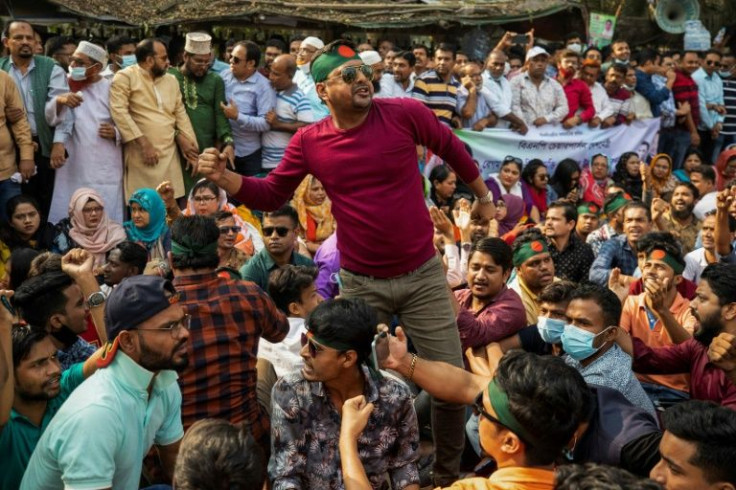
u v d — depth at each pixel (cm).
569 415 263
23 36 703
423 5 1145
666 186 1009
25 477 324
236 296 408
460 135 999
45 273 415
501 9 1180
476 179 428
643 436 323
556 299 435
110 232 684
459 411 430
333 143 396
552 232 696
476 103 1009
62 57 805
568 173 1016
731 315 430
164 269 556
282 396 332
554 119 1063
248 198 405
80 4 927
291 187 418
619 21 1420
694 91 1226
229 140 782
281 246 579
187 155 766
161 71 744
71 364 417
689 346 449
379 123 395
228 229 606
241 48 804
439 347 416
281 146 823
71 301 407
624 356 410
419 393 527
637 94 1154
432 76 969
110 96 730
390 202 396
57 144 708
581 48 1225
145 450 341
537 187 979
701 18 1551
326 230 784
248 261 598
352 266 412
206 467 239
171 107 754
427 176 914
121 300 321
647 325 525
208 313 400
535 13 1191
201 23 1013
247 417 412
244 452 243
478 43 1177
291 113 820
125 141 732
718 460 273
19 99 688
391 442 338
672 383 486
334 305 326
